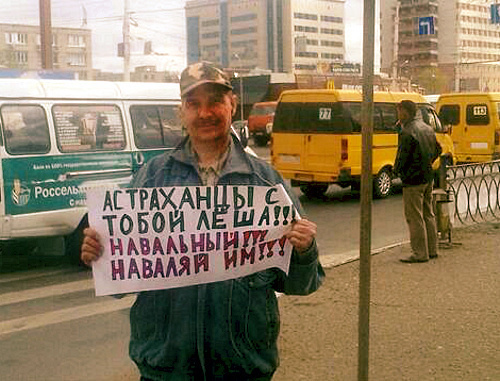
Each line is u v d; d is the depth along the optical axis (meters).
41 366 5.29
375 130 14.73
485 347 5.25
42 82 8.34
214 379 2.72
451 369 4.83
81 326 6.31
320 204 14.50
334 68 75.00
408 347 5.28
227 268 2.73
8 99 7.96
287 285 2.85
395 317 6.04
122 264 2.73
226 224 2.74
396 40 54.19
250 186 2.74
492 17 37.25
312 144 14.57
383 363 4.97
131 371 5.17
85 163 8.55
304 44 126.19
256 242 2.75
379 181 14.88
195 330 2.68
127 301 7.16
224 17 125.19
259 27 126.69
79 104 8.55
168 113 9.52
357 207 13.96
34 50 124.88
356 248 9.73
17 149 7.99
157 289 2.72
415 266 8.04
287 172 15.02
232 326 2.70
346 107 14.21
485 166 11.10
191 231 2.73
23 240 8.28
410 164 8.10
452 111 20.80
